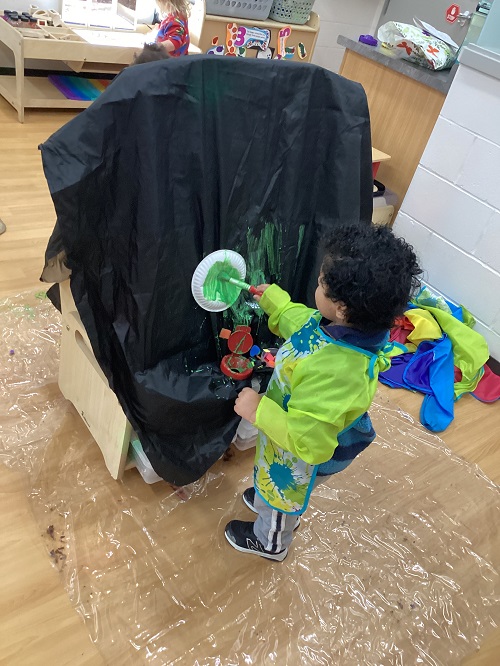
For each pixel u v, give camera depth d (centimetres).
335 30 398
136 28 333
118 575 126
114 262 102
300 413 94
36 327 182
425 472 169
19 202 236
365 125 118
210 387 119
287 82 105
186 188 100
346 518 150
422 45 248
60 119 314
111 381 111
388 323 90
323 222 124
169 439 121
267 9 323
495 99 197
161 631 118
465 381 201
